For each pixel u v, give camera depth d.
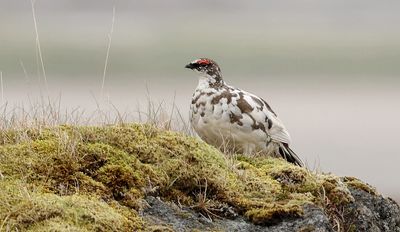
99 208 9.25
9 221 8.82
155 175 10.15
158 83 121.81
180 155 10.52
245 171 10.73
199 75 14.34
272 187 10.62
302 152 46.38
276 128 14.09
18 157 9.87
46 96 15.37
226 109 13.73
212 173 10.42
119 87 91.62
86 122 11.24
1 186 9.34
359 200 11.03
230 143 13.95
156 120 11.77
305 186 10.80
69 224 8.90
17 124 10.98
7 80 68.88
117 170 9.99
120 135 10.59
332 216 10.55
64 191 9.55
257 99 14.20
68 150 10.05
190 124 14.30
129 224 9.30
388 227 11.09
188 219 9.82
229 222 9.96
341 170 39.91
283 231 9.87
